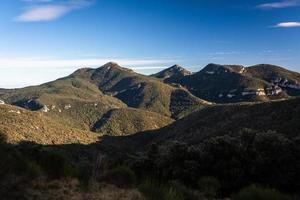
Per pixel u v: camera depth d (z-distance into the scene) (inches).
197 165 852.6
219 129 4729.3
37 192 440.8
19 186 434.6
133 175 572.7
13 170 473.7
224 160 868.6
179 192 498.0
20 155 512.4
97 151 565.0
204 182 691.4
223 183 800.9
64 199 436.1
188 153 898.7
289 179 813.9
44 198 422.3
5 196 400.2
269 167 850.8
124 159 1111.6
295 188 812.6
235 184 810.2
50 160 541.3
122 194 492.1
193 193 545.6
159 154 951.0
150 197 462.6
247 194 510.3
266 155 872.3
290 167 837.8
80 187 493.0
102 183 542.0
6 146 500.1
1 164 453.4
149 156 987.9
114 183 551.2
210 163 862.5
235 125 4532.5
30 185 456.1
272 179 824.9
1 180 434.9
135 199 470.9
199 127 5610.2
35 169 501.4
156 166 909.8
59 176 524.7
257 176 841.5
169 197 455.5
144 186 481.4
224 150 883.4
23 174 481.1
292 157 860.6
